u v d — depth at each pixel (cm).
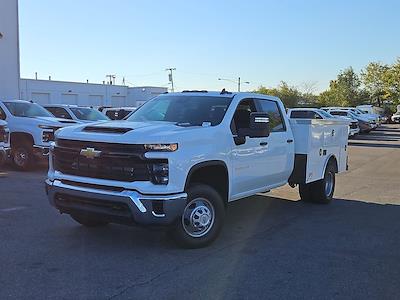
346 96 9106
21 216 786
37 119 1383
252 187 747
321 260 598
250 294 483
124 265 560
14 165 1392
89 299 461
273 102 823
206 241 636
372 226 784
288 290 496
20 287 486
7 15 2523
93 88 7231
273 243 671
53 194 639
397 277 543
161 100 778
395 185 1254
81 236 676
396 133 3925
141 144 574
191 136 612
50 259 575
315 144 898
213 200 641
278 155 804
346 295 488
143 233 699
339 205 966
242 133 697
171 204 578
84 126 657
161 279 518
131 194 571
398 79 7225
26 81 6234
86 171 613
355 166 1688
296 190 1133
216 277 529
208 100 738
